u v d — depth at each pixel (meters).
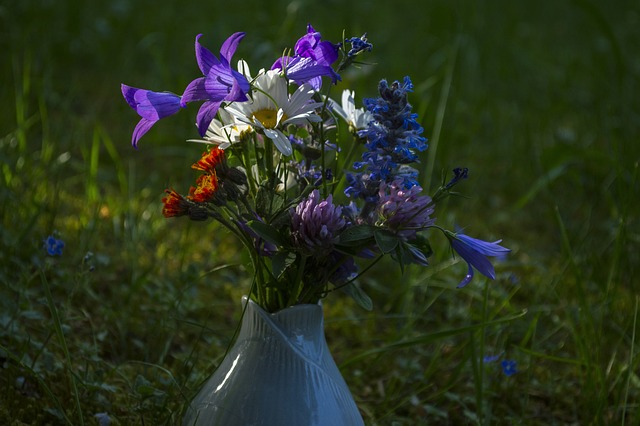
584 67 2.23
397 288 1.14
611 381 0.98
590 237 1.28
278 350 0.76
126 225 1.13
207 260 1.13
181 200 0.74
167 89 1.67
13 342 0.90
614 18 2.84
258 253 0.75
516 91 2.03
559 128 1.78
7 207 1.09
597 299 1.13
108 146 1.24
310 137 0.79
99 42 1.99
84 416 0.85
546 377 1.00
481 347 0.89
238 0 2.40
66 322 0.98
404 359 1.01
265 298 0.77
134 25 2.14
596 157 1.44
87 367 0.86
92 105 1.66
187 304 1.01
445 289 1.13
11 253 1.02
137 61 1.95
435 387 0.98
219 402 0.76
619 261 1.08
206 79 0.71
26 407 0.84
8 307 0.91
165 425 0.82
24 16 1.94
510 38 2.32
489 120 1.84
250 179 0.77
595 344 1.01
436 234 1.25
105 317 1.00
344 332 1.06
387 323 1.09
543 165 1.46
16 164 1.15
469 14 2.38
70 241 1.11
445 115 1.59
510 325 1.04
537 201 1.50
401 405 0.94
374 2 2.66
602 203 1.46
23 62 1.68
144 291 1.05
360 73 1.52
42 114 1.28
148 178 1.35
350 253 0.75
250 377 0.76
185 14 2.27
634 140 1.58
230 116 0.75
